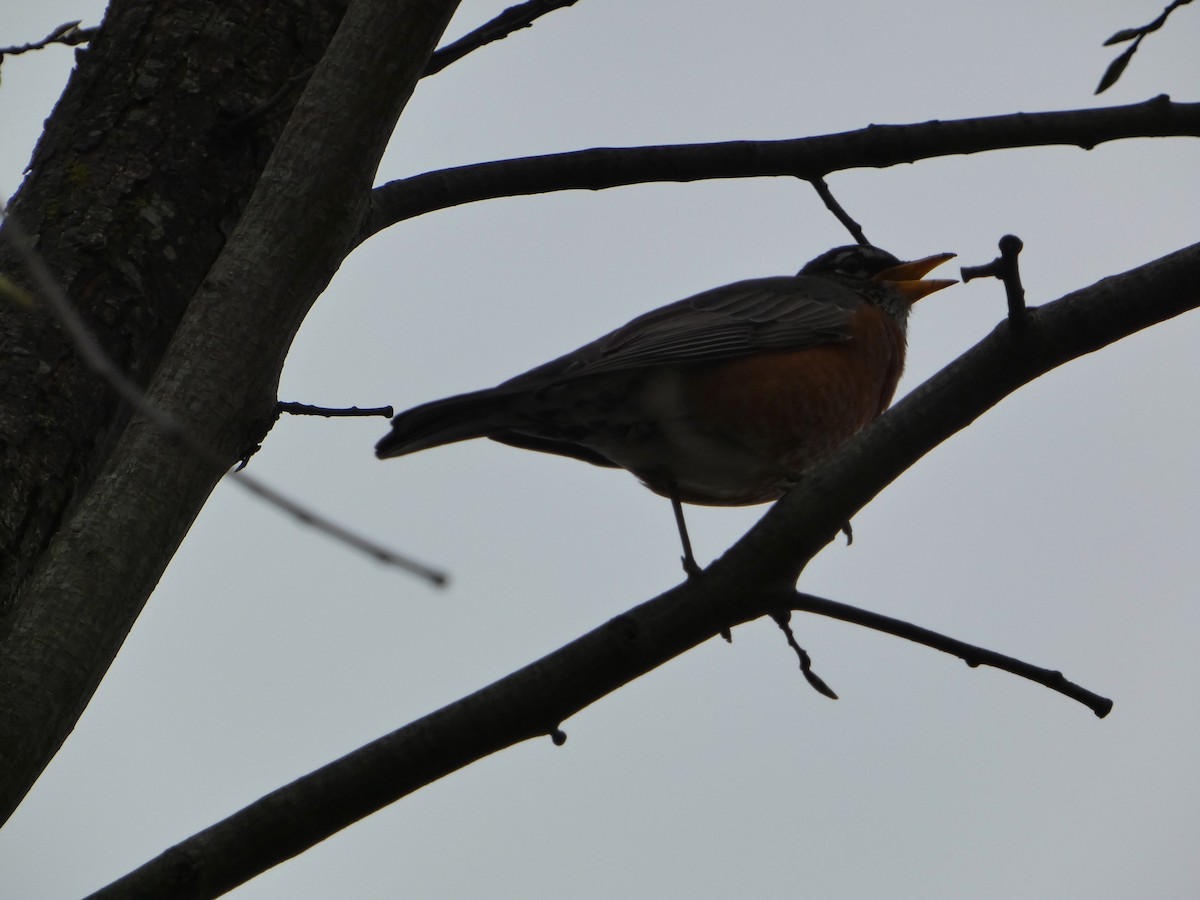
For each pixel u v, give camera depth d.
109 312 7.35
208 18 8.44
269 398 6.46
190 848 5.63
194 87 8.16
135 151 7.92
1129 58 7.97
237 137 8.09
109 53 8.35
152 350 7.42
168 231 7.72
